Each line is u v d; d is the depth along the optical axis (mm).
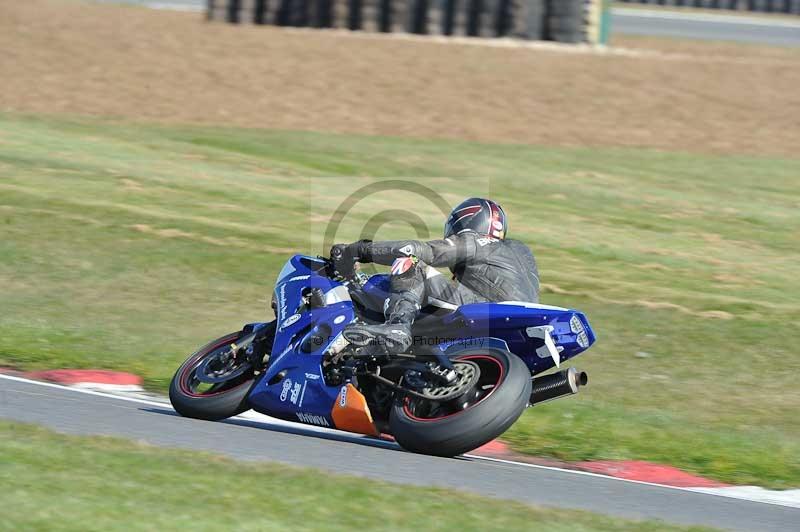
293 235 50625
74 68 78000
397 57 85125
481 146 68375
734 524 20984
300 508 17406
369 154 64750
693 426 30484
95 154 61156
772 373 37094
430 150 66562
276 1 93750
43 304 40000
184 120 69375
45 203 52125
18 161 58312
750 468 27188
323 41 88875
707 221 58562
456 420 22891
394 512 17625
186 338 37250
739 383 35844
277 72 79938
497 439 28344
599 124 75188
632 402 33188
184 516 16375
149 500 17047
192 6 112625
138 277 43938
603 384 34969
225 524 16188
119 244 47562
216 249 47875
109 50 83062
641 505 21859
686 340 40125
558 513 18812
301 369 25234
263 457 22359
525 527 17484
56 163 58812
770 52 112812
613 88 83188
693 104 81625
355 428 24656
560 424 29672
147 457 19781
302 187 58594
